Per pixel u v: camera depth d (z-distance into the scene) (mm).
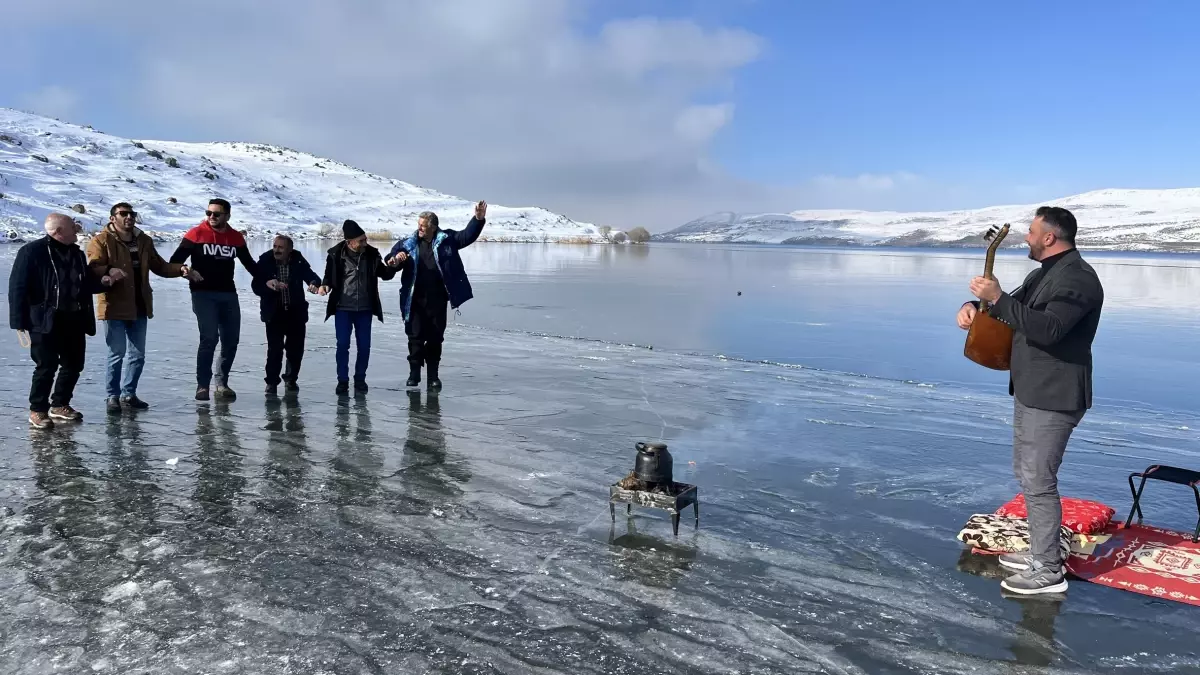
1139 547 4289
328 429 6727
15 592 3541
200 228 7586
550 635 3236
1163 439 6984
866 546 4305
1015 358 3906
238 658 3000
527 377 9477
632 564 4000
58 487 5031
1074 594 3742
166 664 2951
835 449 6332
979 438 6746
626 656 3084
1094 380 10406
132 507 4684
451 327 14656
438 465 5707
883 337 14250
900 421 7383
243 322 14562
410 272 8391
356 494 5016
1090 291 3629
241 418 7086
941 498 5137
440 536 4328
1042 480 3795
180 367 9562
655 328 15297
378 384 8914
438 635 3215
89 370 9266
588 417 7387
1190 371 11086
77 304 6621
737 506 4930
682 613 3467
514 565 3957
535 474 5531
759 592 3699
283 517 4570
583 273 34562
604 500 5016
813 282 30953
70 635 3164
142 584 3639
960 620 3463
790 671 3006
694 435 6754
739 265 48938
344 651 3068
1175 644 3268
